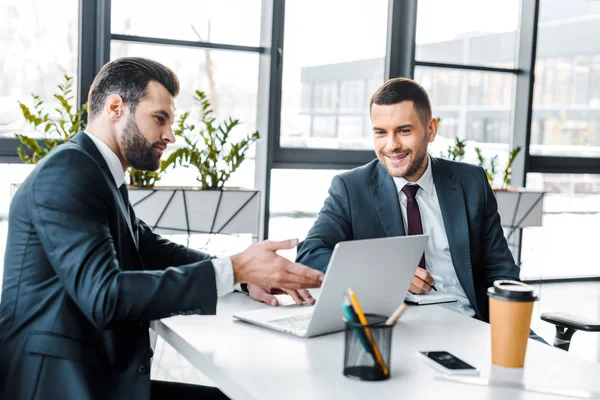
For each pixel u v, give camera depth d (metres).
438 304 1.91
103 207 1.45
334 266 1.37
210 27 4.13
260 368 1.28
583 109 5.29
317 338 1.49
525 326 1.34
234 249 4.13
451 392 1.20
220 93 4.20
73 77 3.83
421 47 4.69
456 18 4.77
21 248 1.43
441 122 4.82
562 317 1.96
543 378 1.30
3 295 1.45
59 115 3.82
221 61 4.18
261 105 4.29
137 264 1.59
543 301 4.78
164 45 4.02
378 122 2.17
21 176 3.79
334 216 2.23
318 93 4.44
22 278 1.43
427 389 1.21
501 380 1.27
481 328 1.63
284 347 1.42
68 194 1.39
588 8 5.23
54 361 1.38
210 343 1.43
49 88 3.79
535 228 5.08
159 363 3.39
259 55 4.27
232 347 1.41
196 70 4.12
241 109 4.27
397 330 1.59
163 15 4.00
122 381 1.44
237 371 1.26
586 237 5.40
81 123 3.69
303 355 1.37
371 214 2.23
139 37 3.92
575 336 4.11
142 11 3.95
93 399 1.37
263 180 4.28
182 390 1.74
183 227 3.60
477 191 2.27
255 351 1.38
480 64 4.89
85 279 1.35
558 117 5.20
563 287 5.22
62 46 3.79
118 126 1.58
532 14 4.85
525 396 1.20
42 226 1.38
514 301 1.33
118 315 1.35
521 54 4.95
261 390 1.17
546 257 5.29
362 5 4.49
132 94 1.56
